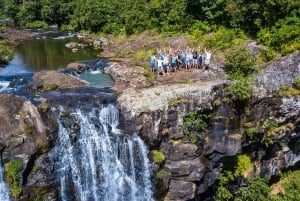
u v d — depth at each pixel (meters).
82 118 27.50
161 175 27.95
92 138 27.86
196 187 28.53
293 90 30.47
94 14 65.00
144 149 27.75
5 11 83.00
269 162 32.06
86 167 27.84
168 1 51.09
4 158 25.09
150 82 32.97
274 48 36.56
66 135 26.97
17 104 26.45
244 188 30.78
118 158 28.28
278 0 38.72
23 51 50.75
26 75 35.88
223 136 29.42
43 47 53.91
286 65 31.95
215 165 29.81
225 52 39.22
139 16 54.91
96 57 46.69
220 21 45.56
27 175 25.56
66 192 27.17
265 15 39.72
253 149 31.33
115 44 54.09
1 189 25.45
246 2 42.22
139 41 50.91
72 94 30.08
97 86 33.31
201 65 36.00
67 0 80.81
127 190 28.58
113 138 27.97
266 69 32.12
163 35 49.09
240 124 29.95
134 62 40.75
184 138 28.00
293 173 33.66
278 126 30.73
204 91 28.59
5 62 43.22
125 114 27.53
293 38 35.78
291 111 30.44
